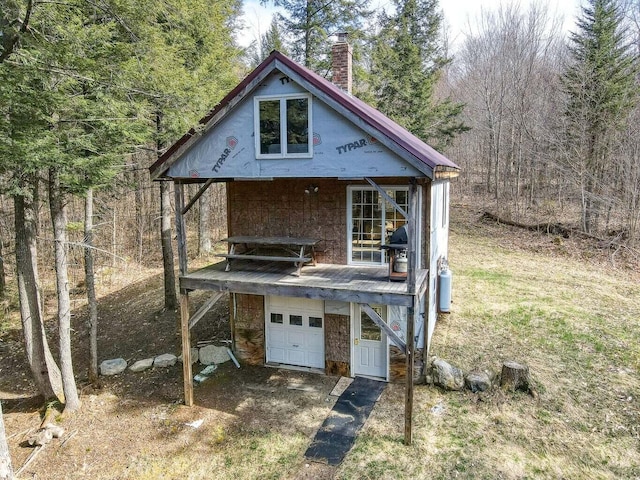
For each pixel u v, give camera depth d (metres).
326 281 8.98
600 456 7.43
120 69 8.27
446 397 9.44
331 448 8.01
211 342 12.66
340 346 10.83
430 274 10.13
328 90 7.92
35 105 7.22
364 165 8.09
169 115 9.14
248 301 11.59
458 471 7.24
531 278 16.75
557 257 19.66
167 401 9.96
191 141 9.12
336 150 8.24
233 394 10.12
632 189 19.81
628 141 20.66
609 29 22.44
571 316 12.86
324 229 10.64
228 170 9.06
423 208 9.84
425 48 28.17
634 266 17.81
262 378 10.87
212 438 8.48
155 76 8.88
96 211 18.09
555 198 27.08
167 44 11.88
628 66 21.86
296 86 8.36
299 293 8.72
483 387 9.42
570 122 23.67
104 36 8.35
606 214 22.02
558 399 8.99
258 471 7.50
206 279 9.36
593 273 17.33
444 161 10.63
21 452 8.45
